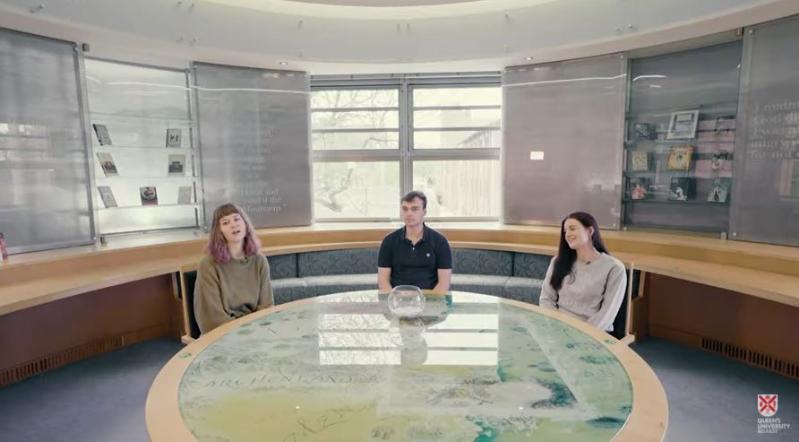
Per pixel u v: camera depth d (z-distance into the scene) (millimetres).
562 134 4195
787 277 2746
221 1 3693
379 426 1113
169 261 3504
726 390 2668
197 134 4137
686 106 3670
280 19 3953
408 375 1406
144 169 4016
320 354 1588
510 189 4465
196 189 4195
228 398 1269
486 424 1120
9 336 2885
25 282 2838
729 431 2254
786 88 3008
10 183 3121
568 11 3650
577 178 4172
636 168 3957
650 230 3928
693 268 2996
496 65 4289
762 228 3197
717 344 3203
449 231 4305
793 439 2182
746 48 3170
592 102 4035
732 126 3396
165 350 3385
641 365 1477
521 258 4020
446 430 1096
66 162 3371
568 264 2453
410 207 2887
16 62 3104
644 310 3455
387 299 2320
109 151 3781
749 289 2553
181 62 4074
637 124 3928
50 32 3156
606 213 4074
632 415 1161
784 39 2992
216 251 2328
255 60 4062
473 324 1908
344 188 4922
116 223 3922
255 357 1566
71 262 3115
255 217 4422
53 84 3283
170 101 4113
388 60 4164
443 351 1604
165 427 1118
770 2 2709
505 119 4414
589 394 1276
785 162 3051
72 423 2402
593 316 2271
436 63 4191
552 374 1409
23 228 3189
